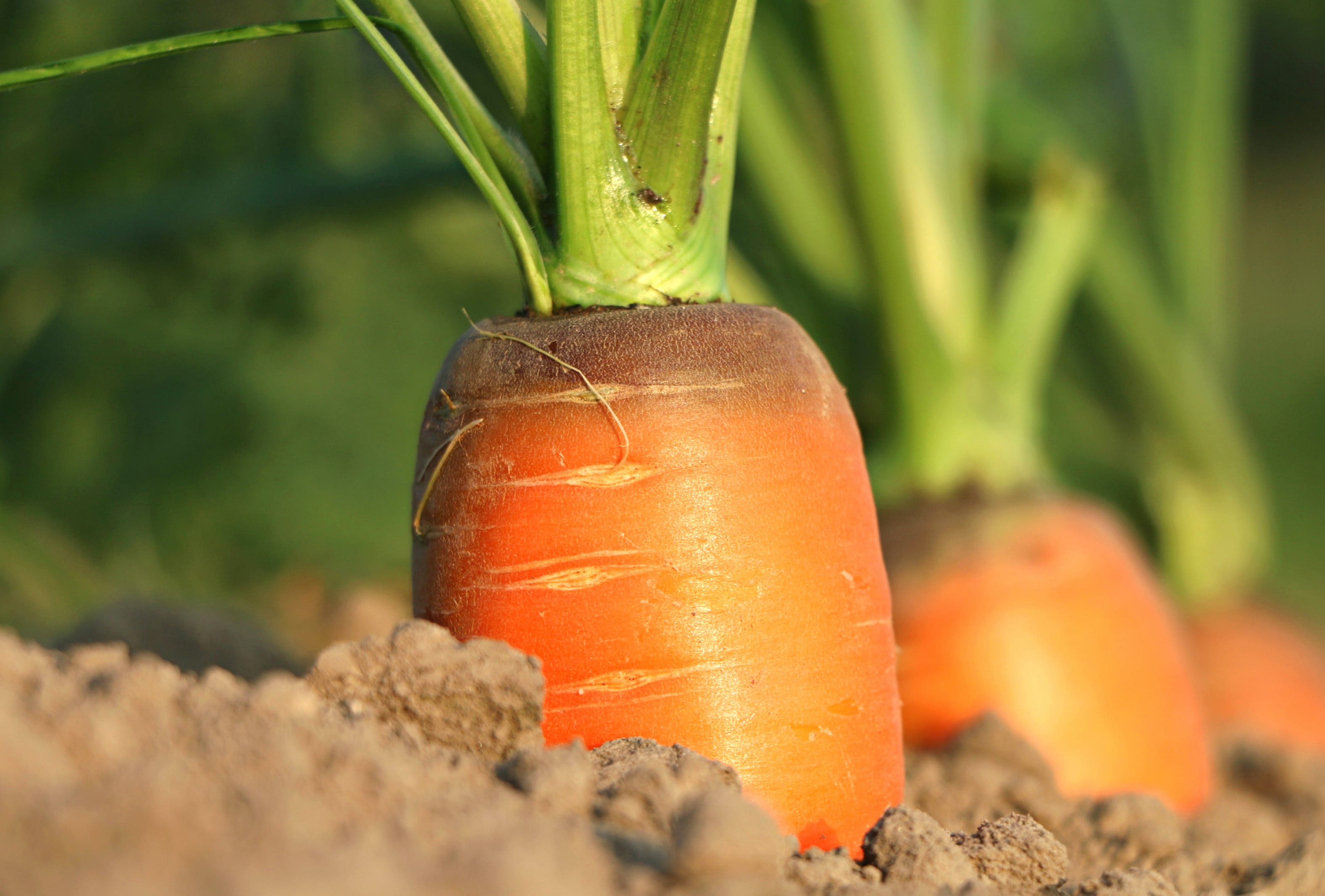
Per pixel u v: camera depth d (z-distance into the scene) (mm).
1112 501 607
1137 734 406
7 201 701
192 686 305
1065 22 593
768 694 325
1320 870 357
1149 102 582
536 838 292
